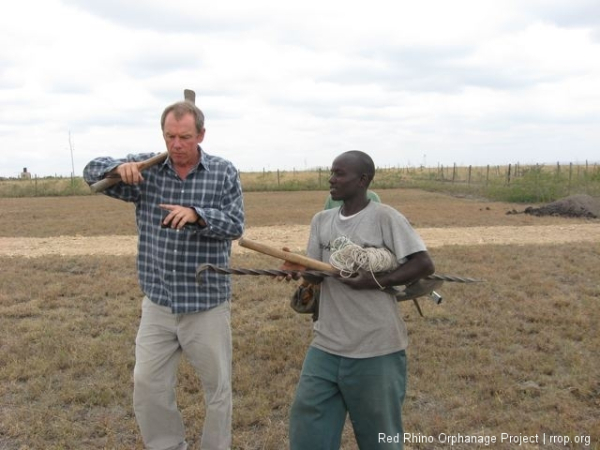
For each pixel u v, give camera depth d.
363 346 3.37
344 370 3.40
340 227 3.52
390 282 3.33
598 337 6.68
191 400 5.16
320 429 3.47
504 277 9.69
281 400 5.14
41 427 4.67
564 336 6.77
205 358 3.88
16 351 6.34
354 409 3.45
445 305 7.94
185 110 3.64
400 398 3.46
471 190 36.09
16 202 30.80
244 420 4.79
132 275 10.26
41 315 7.85
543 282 9.30
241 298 8.45
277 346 6.47
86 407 5.11
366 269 3.31
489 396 5.21
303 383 3.52
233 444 4.49
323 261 3.60
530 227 17.50
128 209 25.09
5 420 4.79
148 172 3.88
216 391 3.94
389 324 3.39
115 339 6.78
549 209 21.30
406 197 31.44
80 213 23.41
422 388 5.39
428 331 6.93
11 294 8.84
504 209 23.75
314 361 3.52
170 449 4.01
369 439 3.45
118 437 4.62
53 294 8.77
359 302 3.39
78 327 7.21
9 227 18.44
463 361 6.00
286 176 51.66
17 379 5.64
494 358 6.18
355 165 3.45
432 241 14.52
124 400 5.22
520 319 7.45
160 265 3.82
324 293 3.54
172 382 3.99
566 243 13.56
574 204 20.98
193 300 3.79
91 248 13.96
